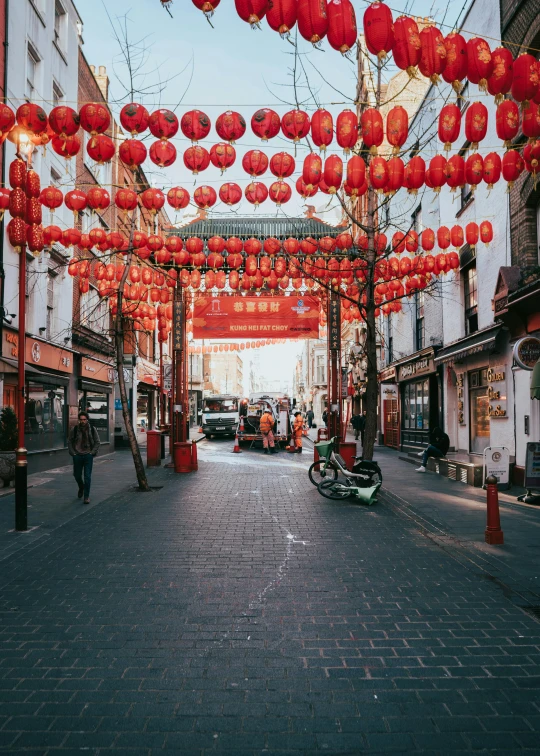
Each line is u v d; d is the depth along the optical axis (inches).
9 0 533.0
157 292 612.4
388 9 194.7
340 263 516.7
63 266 699.4
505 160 287.9
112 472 624.7
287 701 135.9
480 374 589.3
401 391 921.5
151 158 273.6
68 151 275.6
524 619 187.5
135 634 175.9
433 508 385.1
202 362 2452.0
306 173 292.5
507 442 496.1
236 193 321.1
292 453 914.1
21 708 133.2
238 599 207.0
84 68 807.7
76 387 762.2
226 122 247.9
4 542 294.4
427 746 118.5
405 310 887.1
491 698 137.1
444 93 661.9
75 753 116.2
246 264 501.4
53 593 214.8
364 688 141.9
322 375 2257.6
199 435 1513.3
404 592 214.4
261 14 175.5
